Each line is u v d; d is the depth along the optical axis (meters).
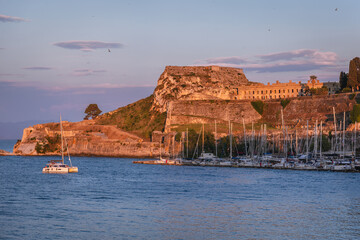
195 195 104.25
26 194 104.56
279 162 178.50
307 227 75.12
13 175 146.12
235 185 120.88
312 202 96.00
